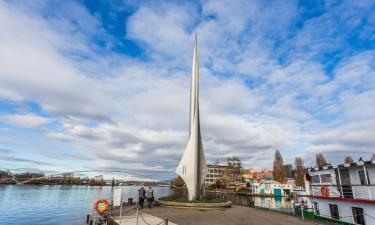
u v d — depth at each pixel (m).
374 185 17.75
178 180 174.62
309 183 27.14
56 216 36.16
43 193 96.06
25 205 53.06
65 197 77.88
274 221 18.84
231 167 137.88
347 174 21.75
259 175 185.62
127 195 89.19
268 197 87.94
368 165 19.27
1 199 66.25
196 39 37.97
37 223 29.95
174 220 18.03
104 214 19.53
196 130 33.84
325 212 23.08
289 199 78.25
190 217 19.67
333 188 22.64
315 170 25.95
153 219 18.14
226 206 27.62
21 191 107.06
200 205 26.23
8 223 30.39
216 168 162.88
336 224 18.16
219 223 17.19
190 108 35.91
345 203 20.45
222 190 125.56
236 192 108.25
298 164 105.62
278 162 115.31
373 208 17.64
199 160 33.53
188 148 33.53
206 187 144.88
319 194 24.80
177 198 30.42
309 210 25.34
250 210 26.02
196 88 35.56
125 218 18.39
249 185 122.81
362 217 18.70
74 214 38.62
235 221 18.28
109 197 78.06
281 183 106.44
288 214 24.23
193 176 32.31
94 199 70.19
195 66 36.53
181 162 33.41
